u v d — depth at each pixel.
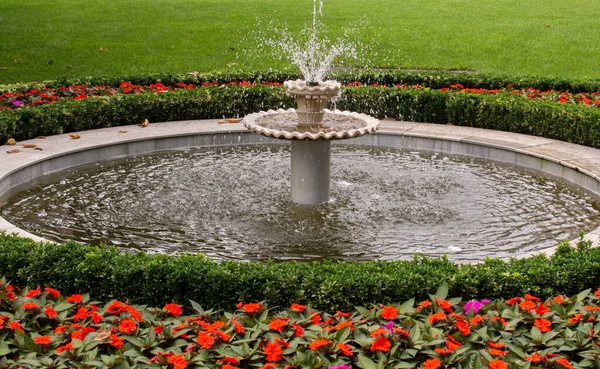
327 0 22.73
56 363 3.74
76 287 4.87
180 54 15.35
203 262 4.89
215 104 10.53
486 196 7.59
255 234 6.43
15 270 4.96
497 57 15.29
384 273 4.72
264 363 3.82
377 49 16.09
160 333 4.02
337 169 8.55
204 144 9.69
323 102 7.12
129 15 19.38
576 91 11.18
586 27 18.16
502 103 9.88
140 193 7.56
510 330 4.05
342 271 4.80
